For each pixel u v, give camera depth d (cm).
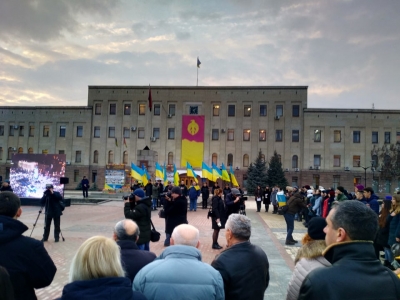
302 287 248
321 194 1647
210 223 1942
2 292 232
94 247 274
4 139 6053
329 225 279
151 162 3675
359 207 267
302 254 380
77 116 5944
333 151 5528
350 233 260
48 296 704
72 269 275
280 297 693
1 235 356
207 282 334
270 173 5025
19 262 358
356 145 5500
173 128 5788
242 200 1764
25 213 2200
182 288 328
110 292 251
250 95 5725
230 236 427
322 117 5569
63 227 1658
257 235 1522
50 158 2673
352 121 5522
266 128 5675
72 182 5853
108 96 5909
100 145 5872
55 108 5997
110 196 3809
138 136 5812
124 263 412
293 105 5662
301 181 5522
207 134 5728
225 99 5756
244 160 5662
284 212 1318
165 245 1180
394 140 5434
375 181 5419
